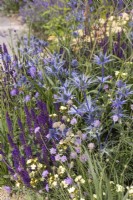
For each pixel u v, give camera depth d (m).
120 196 2.57
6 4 7.98
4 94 3.67
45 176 2.86
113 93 3.22
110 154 3.01
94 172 2.55
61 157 2.84
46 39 6.29
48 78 3.37
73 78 3.31
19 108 3.55
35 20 6.67
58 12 5.78
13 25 7.29
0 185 3.32
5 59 3.78
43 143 3.03
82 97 3.24
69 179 2.69
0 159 3.04
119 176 2.99
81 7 4.88
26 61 3.81
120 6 4.54
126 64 3.50
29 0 7.88
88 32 4.05
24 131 3.24
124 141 2.98
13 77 3.67
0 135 3.38
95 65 3.66
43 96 3.43
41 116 3.00
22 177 2.91
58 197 2.94
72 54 4.00
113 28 4.16
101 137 3.22
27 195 3.02
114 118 2.72
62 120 3.08
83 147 2.86
